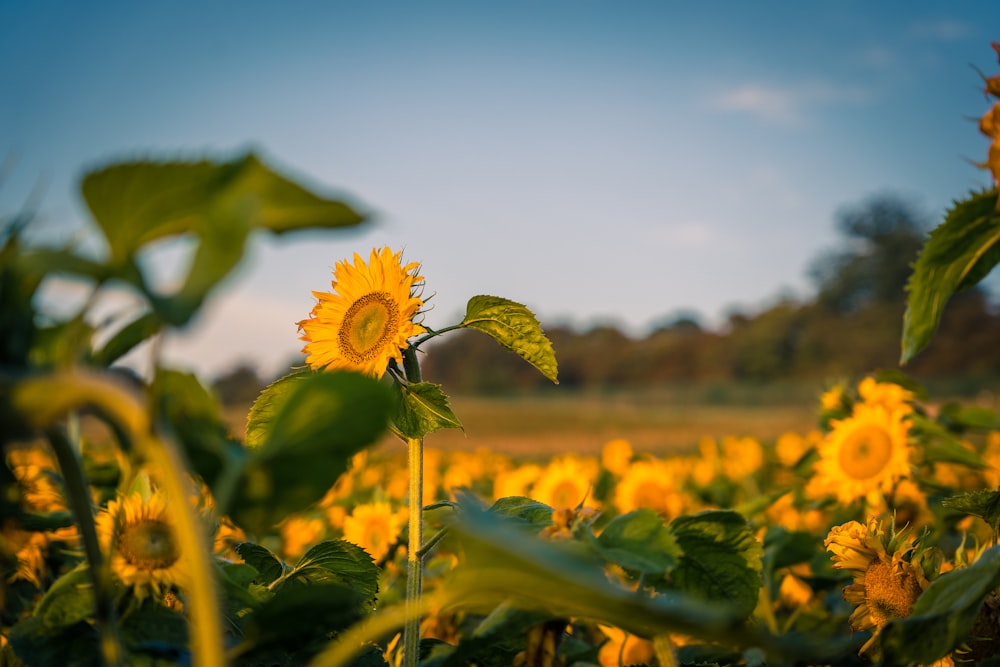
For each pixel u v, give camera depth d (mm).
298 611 789
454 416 1163
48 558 1203
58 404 613
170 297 581
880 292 48625
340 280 1269
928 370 44031
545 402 49219
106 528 892
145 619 875
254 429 1145
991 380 39219
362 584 1141
